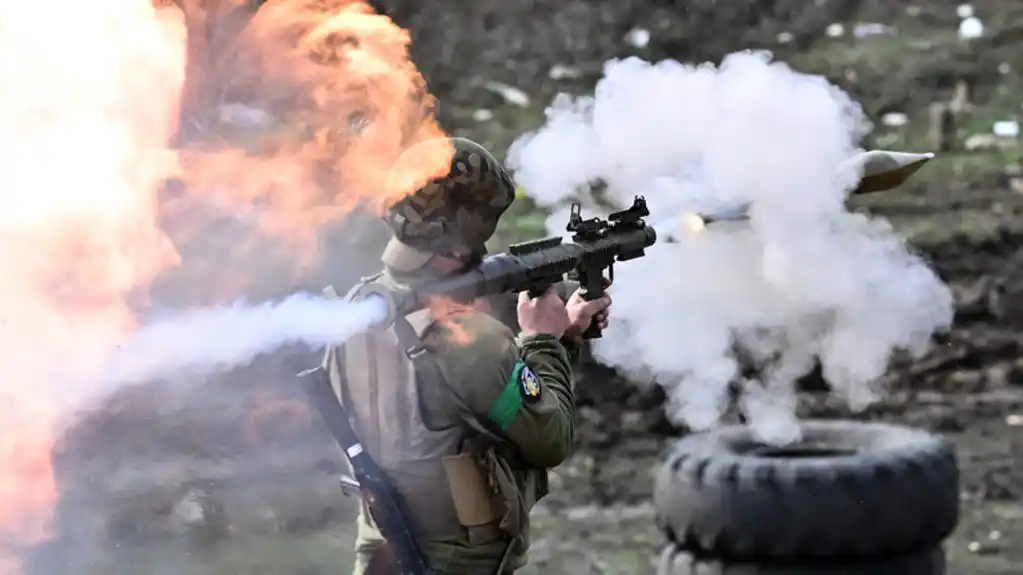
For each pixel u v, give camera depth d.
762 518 14.98
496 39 42.53
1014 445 23.36
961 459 22.92
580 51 42.00
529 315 9.67
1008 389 25.17
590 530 20.95
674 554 15.93
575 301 9.89
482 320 9.10
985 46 40.47
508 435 9.03
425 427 9.12
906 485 14.97
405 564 9.08
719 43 42.00
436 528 9.23
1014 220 29.20
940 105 36.34
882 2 43.41
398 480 9.24
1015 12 42.44
